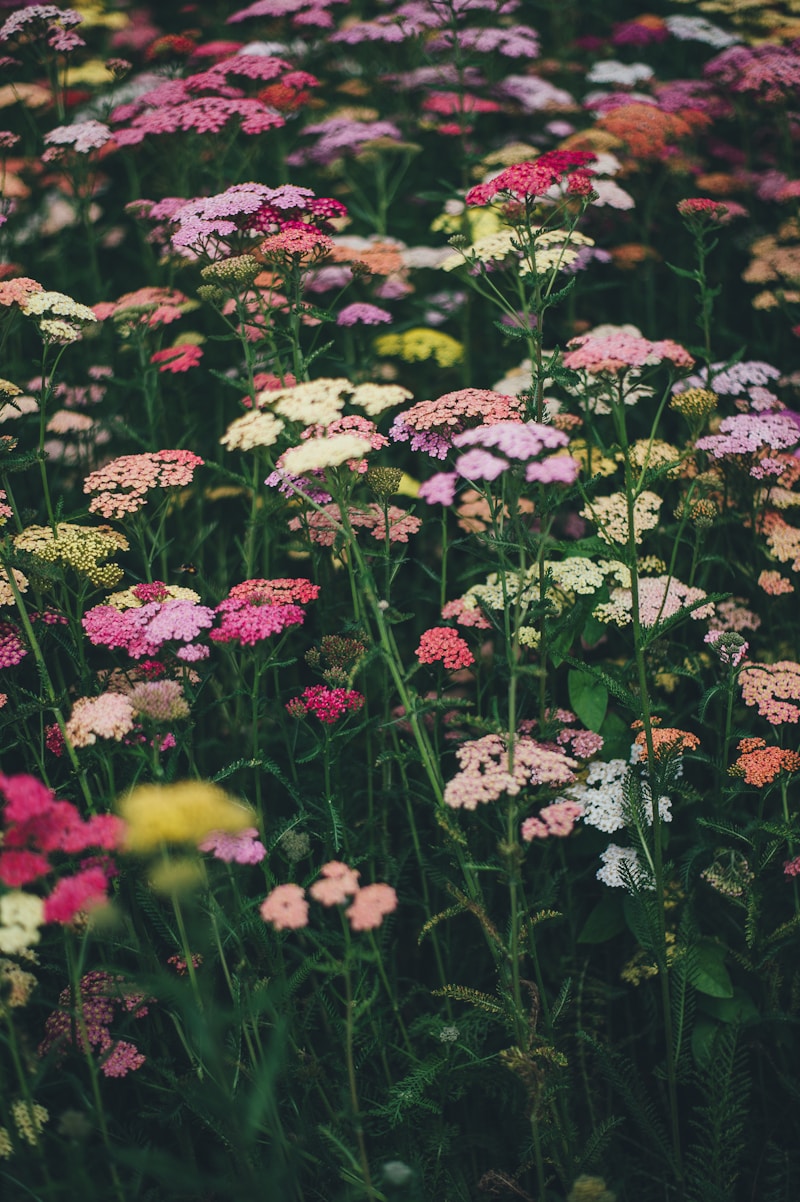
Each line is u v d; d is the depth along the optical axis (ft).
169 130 15.99
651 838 11.05
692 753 11.57
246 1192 8.19
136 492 11.50
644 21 22.61
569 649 11.92
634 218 19.22
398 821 12.79
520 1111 10.69
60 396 16.30
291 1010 9.96
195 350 15.11
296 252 11.57
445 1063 10.11
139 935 10.71
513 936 9.27
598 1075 11.59
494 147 20.76
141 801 7.68
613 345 10.12
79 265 19.48
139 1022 11.09
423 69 21.53
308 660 11.41
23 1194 9.10
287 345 14.51
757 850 10.68
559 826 9.13
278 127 15.99
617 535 12.35
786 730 12.84
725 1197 10.18
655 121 17.99
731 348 18.65
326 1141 9.65
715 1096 10.46
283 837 10.59
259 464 13.74
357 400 11.59
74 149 16.89
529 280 11.58
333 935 10.16
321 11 20.51
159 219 16.55
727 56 20.67
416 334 16.16
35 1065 9.01
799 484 14.38
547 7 23.90
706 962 11.14
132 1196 9.05
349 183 19.58
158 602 11.00
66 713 11.03
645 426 16.56
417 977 12.41
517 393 13.85
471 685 14.05
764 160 21.74
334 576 13.66
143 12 23.81
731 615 13.26
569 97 21.27
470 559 14.39
